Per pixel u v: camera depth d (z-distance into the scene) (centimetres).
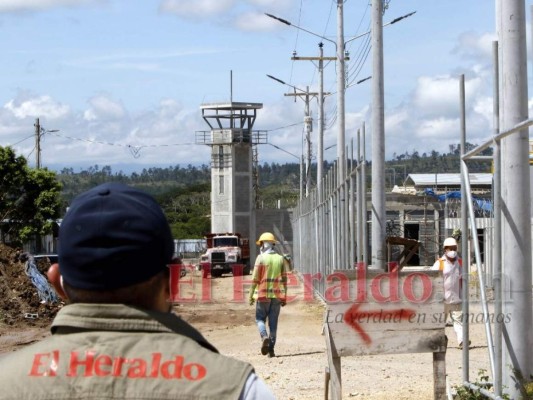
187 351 262
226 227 8706
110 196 268
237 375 258
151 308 272
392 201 5431
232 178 8706
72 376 254
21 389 251
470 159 989
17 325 2638
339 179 2845
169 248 274
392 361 1583
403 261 2483
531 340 920
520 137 925
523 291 920
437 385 1030
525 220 927
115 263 261
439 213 5378
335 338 1034
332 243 2969
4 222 6094
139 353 259
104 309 264
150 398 251
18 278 3050
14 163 6056
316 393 1307
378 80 2002
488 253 2444
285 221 8562
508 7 927
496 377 899
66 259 264
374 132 2000
